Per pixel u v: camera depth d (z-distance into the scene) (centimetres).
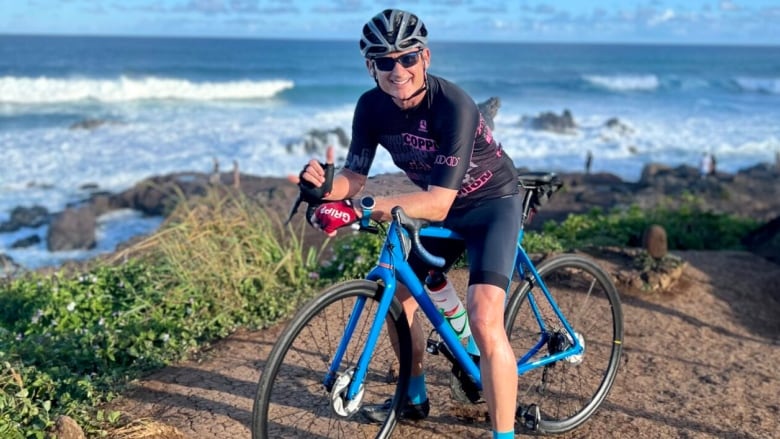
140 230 1636
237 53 9675
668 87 6388
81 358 412
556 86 6141
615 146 3409
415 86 282
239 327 490
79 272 614
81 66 6397
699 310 554
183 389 390
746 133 3884
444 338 315
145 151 2561
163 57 8319
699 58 11719
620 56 11612
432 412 361
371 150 316
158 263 597
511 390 286
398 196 281
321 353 373
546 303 352
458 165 283
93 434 333
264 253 591
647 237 618
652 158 3219
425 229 308
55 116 3319
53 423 322
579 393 381
